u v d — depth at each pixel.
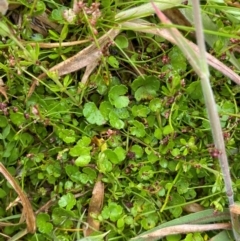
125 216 0.16
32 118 0.16
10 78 0.16
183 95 0.16
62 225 0.16
